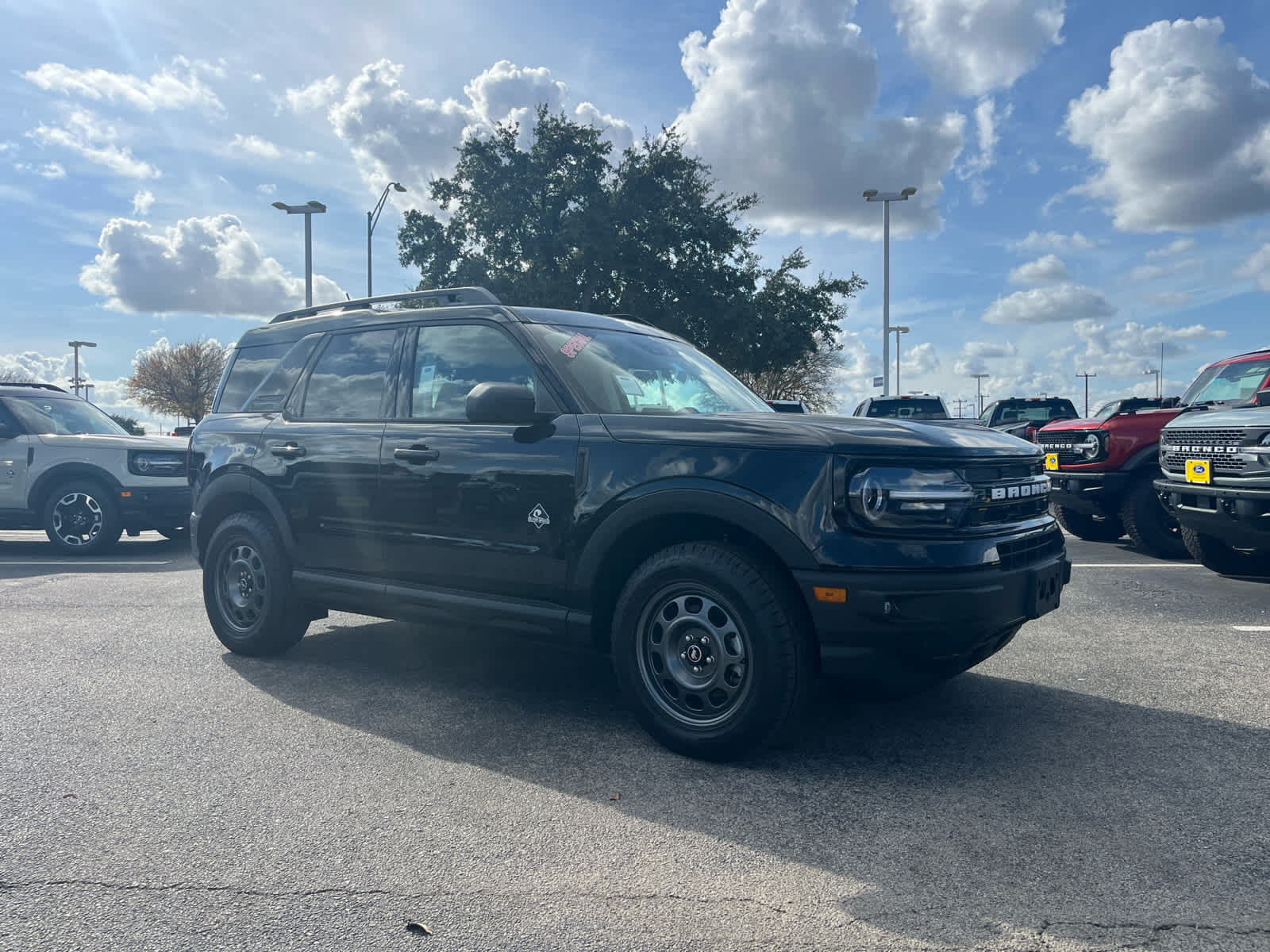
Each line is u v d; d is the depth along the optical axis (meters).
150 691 4.34
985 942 2.17
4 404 9.76
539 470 3.75
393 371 4.49
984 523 3.36
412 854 2.64
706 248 25.09
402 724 3.86
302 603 4.84
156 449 9.74
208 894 2.40
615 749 3.55
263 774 3.28
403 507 4.19
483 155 24.64
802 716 3.34
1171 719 3.87
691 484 3.38
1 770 3.31
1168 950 2.13
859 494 3.16
